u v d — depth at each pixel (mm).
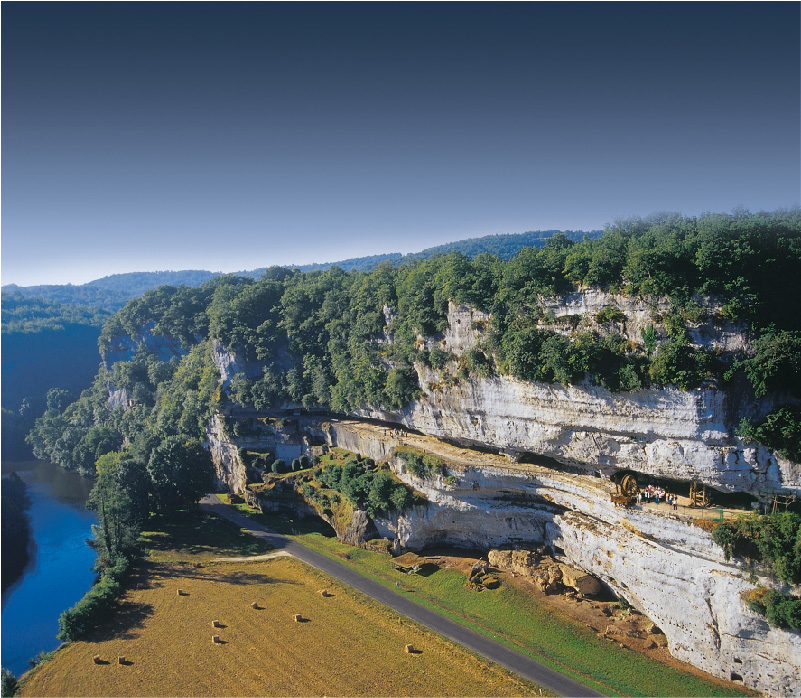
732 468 70188
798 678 62656
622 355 75688
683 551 71688
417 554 102875
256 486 131375
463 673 72188
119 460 133375
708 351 69938
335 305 138125
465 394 96375
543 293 83750
